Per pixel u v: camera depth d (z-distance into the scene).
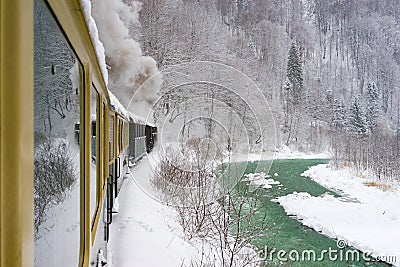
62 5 1.37
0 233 0.73
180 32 33.91
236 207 9.43
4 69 0.73
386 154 21.97
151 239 6.38
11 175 0.75
